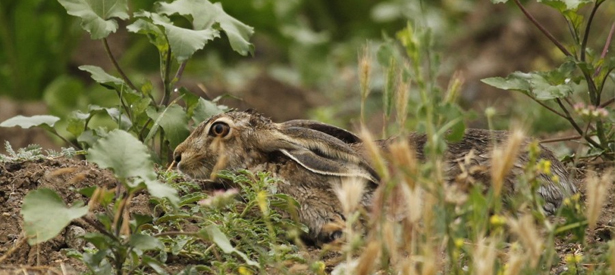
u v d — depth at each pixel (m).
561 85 11.62
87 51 23.86
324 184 10.66
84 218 8.63
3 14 22.09
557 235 9.73
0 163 11.00
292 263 9.33
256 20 22.98
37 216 8.32
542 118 16.22
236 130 11.16
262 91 22.81
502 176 7.76
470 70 22.58
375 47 23.62
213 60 23.88
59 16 22.55
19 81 22.67
